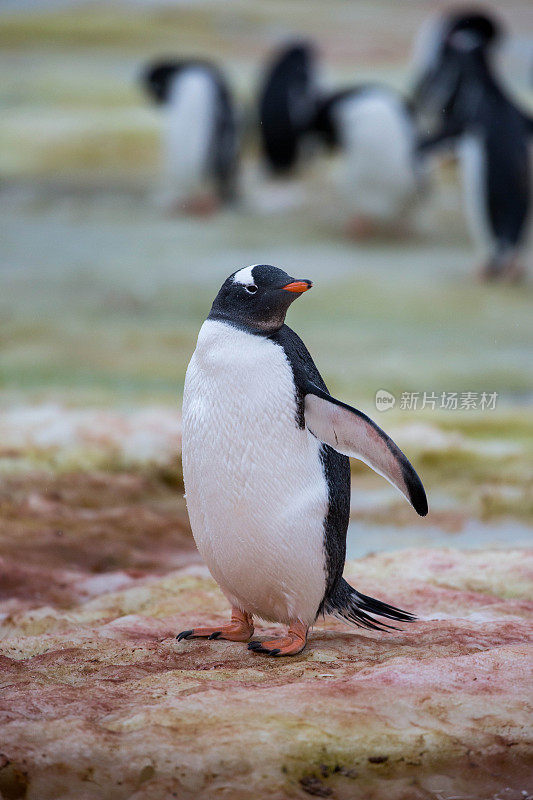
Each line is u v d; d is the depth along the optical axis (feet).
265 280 32.19
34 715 28.09
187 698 28.71
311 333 93.81
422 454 65.92
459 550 47.93
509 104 117.39
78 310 100.83
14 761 25.57
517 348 90.17
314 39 249.96
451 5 290.76
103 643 35.94
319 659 33.55
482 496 59.31
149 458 63.93
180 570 46.75
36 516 54.44
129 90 191.52
